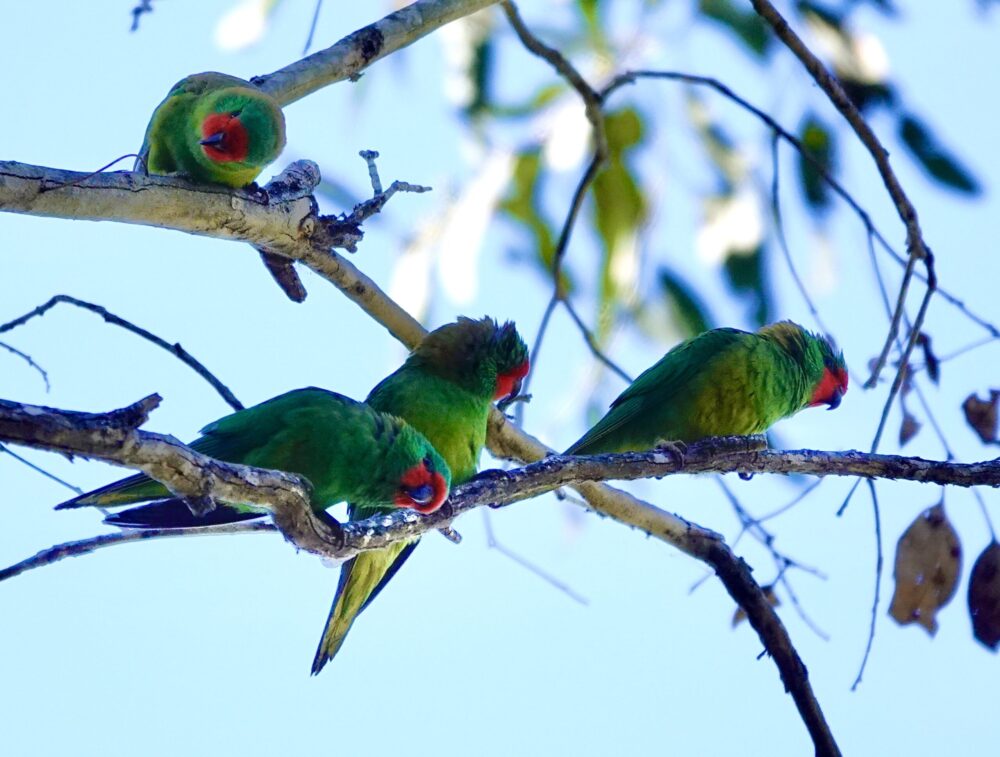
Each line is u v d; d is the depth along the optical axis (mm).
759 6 11094
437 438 11797
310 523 8453
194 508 7551
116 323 9469
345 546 8844
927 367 11070
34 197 8750
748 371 12070
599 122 12695
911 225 11203
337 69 10633
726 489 11672
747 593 11453
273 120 10117
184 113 10234
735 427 12281
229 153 9859
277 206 10383
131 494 8922
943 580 10547
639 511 11516
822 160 13141
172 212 9805
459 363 11977
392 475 9984
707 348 12219
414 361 12078
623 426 12227
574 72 12586
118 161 9055
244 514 9484
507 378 12211
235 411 10109
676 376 12156
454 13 11023
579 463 9820
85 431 6703
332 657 12086
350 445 9914
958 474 10266
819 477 10875
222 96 10031
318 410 9930
